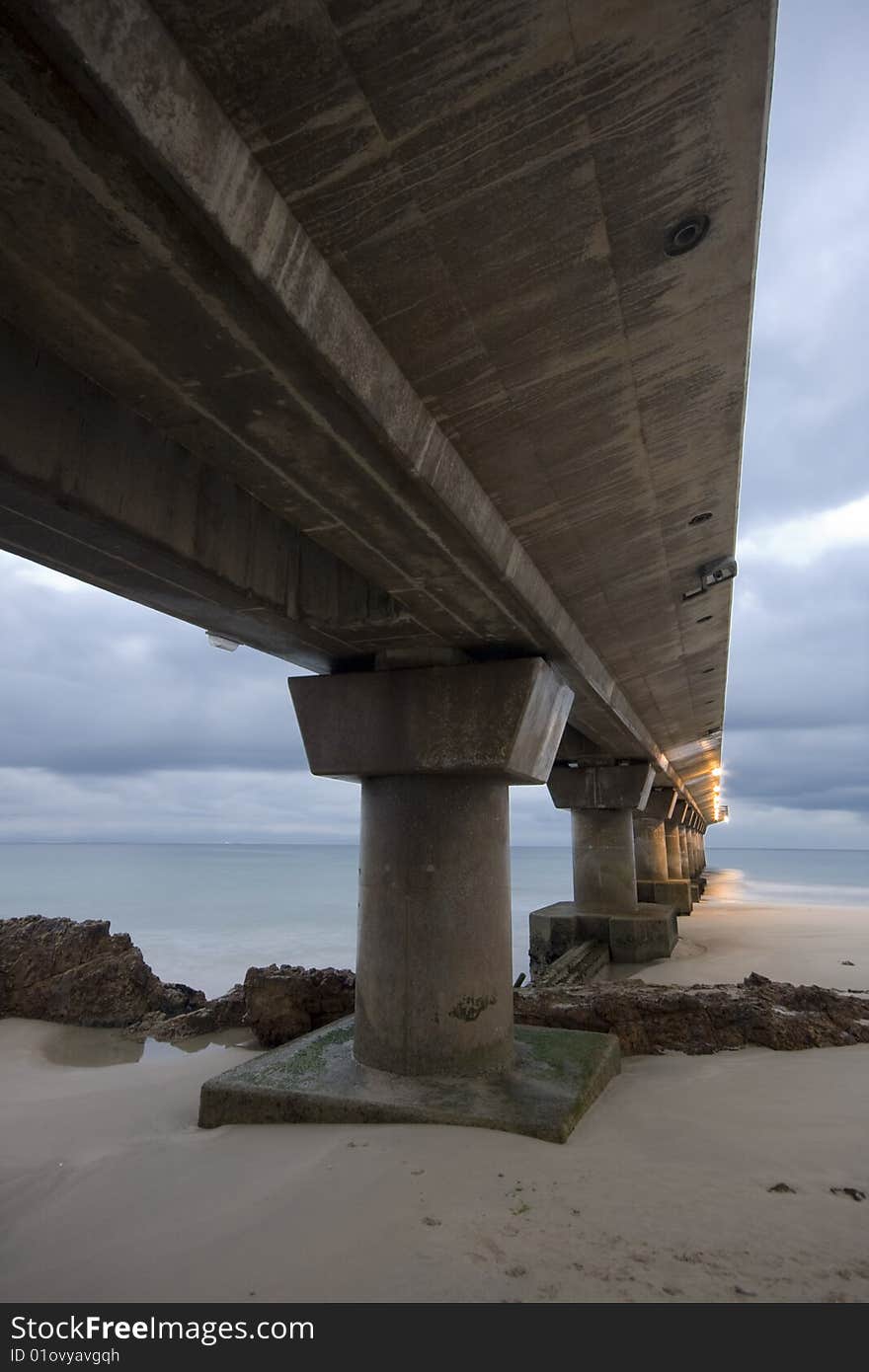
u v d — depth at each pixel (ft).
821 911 101.19
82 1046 34.99
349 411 13.01
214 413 13.23
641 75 10.25
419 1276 13.10
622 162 11.44
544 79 9.95
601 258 13.09
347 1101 21.09
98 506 14.34
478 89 9.77
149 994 40.63
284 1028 34.06
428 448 15.25
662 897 94.58
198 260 9.83
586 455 18.80
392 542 18.02
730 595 35.86
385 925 24.66
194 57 8.61
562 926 63.00
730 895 152.87
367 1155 18.40
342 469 14.90
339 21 8.61
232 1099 21.91
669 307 14.97
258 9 8.25
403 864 24.89
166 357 11.78
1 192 8.91
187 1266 13.78
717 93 10.77
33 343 13.03
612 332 14.94
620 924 61.16
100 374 12.35
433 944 24.11
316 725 26.48
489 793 26.11
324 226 10.92
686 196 12.44
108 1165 18.86
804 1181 16.80
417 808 25.27
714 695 60.49
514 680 24.52
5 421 12.40
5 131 8.09
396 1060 23.40
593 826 68.69
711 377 17.92
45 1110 24.99
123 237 9.45
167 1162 18.90
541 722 26.86
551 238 12.31
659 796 100.27
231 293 10.36
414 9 8.65
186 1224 15.47
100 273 10.09
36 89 7.61
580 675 31.35
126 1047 34.83
